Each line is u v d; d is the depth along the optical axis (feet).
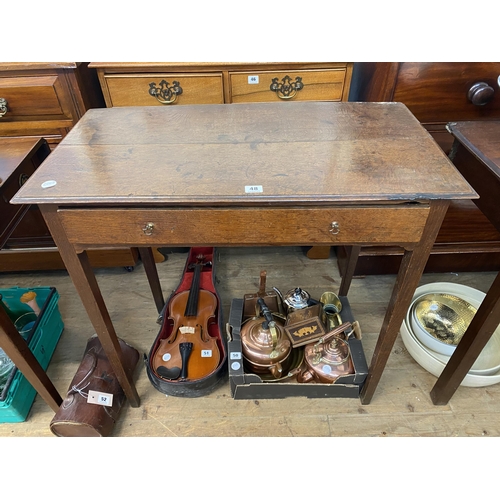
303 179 2.43
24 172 3.12
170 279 5.23
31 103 3.94
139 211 2.39
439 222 2.46
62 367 4.16
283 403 3.77
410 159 2.63
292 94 4.17
